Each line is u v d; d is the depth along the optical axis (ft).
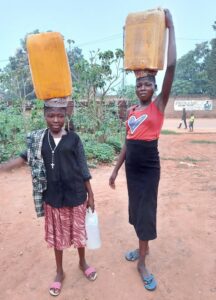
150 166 9.23
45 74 7.98
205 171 24.58
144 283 9.53
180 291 9.30
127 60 8.68
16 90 33.55
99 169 24.32
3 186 19.72
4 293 9.39
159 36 8.23
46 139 8.54
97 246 9.57
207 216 14.49
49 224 9.09
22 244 12.12
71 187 8.73
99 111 32.14
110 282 9.70
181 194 17.79
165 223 13.74
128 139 9.39
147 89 8.86
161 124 9.10
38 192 8.84
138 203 9.45
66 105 8.47
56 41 7.80
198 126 93.40
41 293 9.34
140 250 9.77
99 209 15.34
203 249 11.53
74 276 10.03
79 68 30.35
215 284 9.59
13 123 30.89
